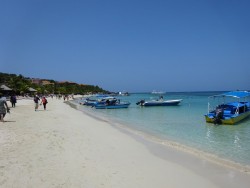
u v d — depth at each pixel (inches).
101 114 1488.7
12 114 1115.3
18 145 495.8
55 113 1274.6
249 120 1087.0
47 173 350.9
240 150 569.6
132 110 1784.0
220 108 1032.2
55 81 7145.7
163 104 2096.5
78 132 697.6
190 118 1205.1
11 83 3410.4
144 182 340.8
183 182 347.9
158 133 791.7
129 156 471.2
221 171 399.9
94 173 362.0
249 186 338.0
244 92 1123.9
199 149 573.9
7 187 300.8
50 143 527.2
